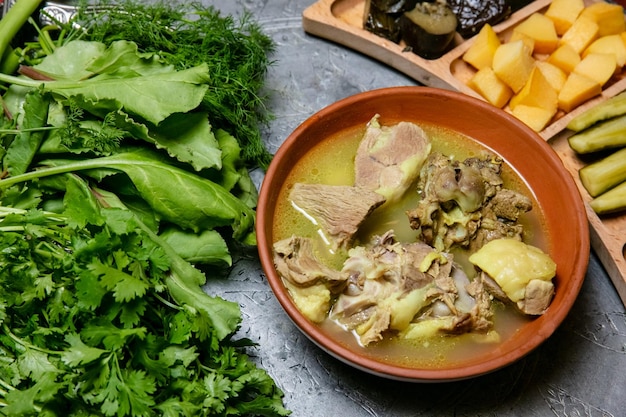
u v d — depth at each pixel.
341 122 0.80
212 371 0.70
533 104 0.85
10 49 0.82
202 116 0.77
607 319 0.80
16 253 0.70
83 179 0.76
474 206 0.75
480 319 0.72
